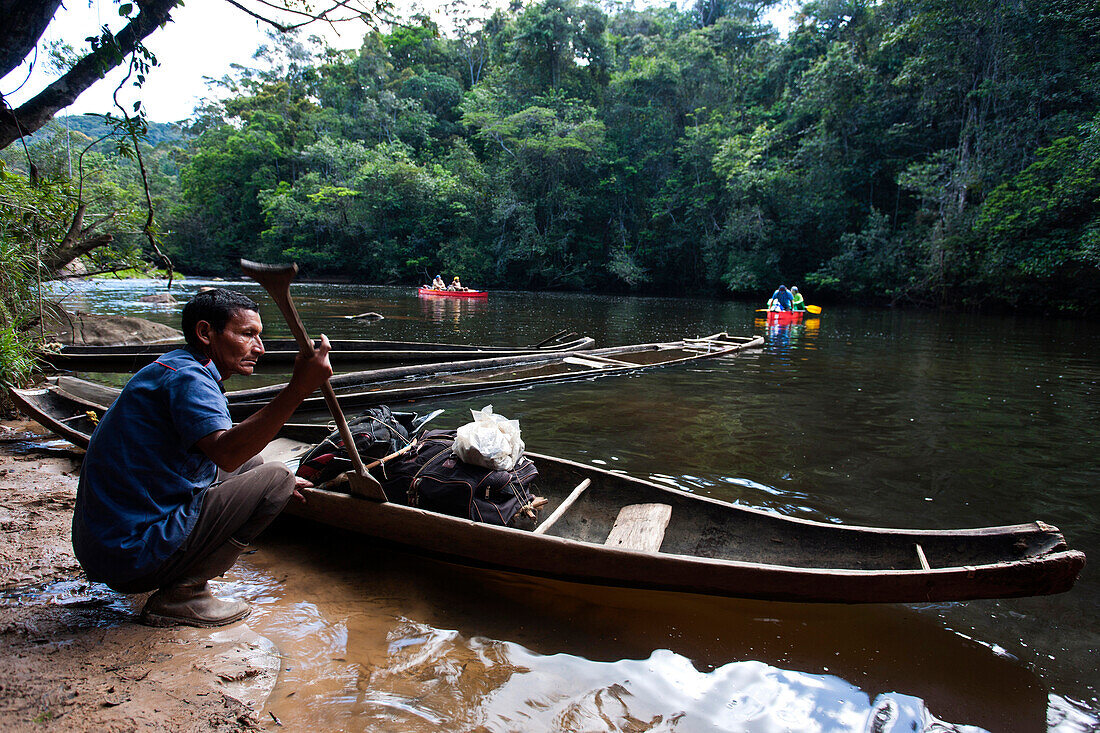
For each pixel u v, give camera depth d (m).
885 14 24.78
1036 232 19.23
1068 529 3.46
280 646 2.23
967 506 3.76
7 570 2.60
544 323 15.84
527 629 2.43
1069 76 19.72
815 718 1.98
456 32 48.84
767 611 2.63
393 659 2.19
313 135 42.91
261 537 3.23
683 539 3.09
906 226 25.09
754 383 7.66
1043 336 13.58
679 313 19.98
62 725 1.68
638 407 6.29
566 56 38.31
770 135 27.66
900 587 2.31
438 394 6.73
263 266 1.87
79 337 8.87
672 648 2.34
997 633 2.49
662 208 32.53
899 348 11.27
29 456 4.18
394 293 27.55
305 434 4.00
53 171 6.12
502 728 1.86
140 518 2.05
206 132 48.38
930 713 2.03
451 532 2.72
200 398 2.05
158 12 3.90
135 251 6.68
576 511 3.38
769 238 28.00
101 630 2.19
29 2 3.57
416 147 43.09
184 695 1.86
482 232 36.59
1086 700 2.11
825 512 3.65
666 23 43.31
